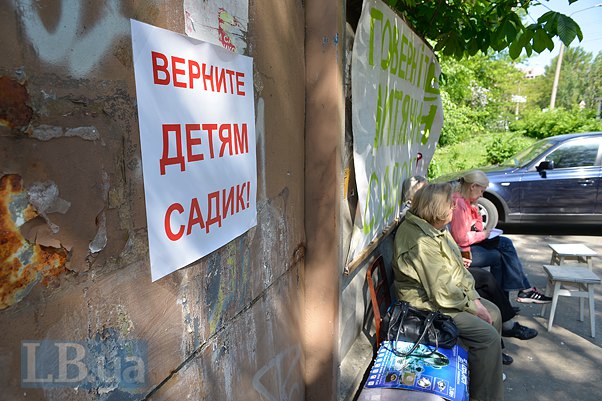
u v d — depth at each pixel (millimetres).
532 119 19734
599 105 47812
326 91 1847
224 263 1274
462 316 2713
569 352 3531
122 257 860
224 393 1308
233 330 1350
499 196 6820
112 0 800
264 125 1497
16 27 627
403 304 2809
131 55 853
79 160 746
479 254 3885
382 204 3037
